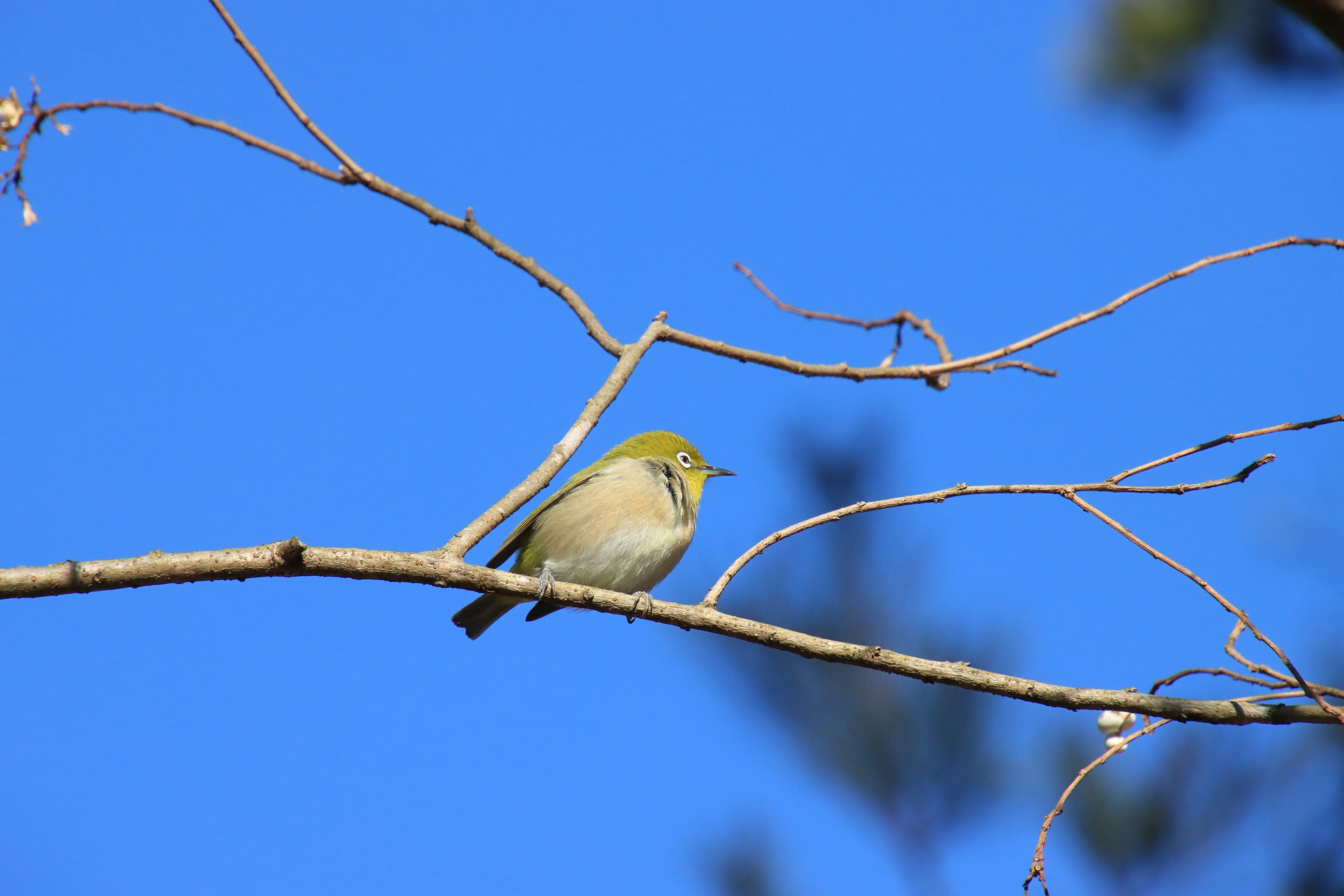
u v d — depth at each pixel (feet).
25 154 25.68
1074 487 27.50
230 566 24.95
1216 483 26.84
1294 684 25.90
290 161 34.27
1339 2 15.55
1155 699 26.37
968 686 26.91
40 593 23.99
